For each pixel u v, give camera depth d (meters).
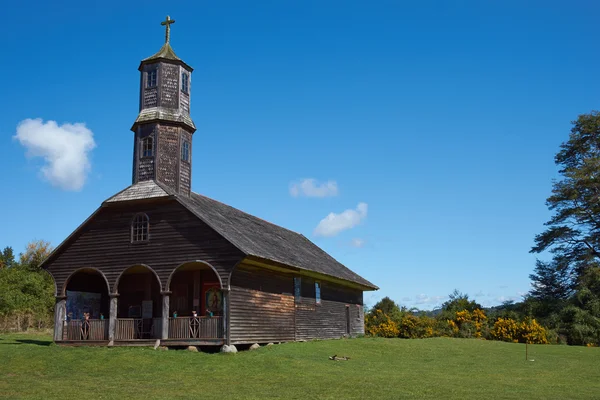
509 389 17.70
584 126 54.44
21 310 47.22
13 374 20.39
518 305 49.72
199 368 21.19
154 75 30.28
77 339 27.78
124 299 30.97
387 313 55.31
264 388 17.39
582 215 52.69
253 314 27.34
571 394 16.88
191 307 28.92
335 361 24.31
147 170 28.94
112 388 17.47
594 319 42.53
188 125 30.28
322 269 35.41
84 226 28.70
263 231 35.56
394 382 18.81
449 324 43.44
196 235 26.34
